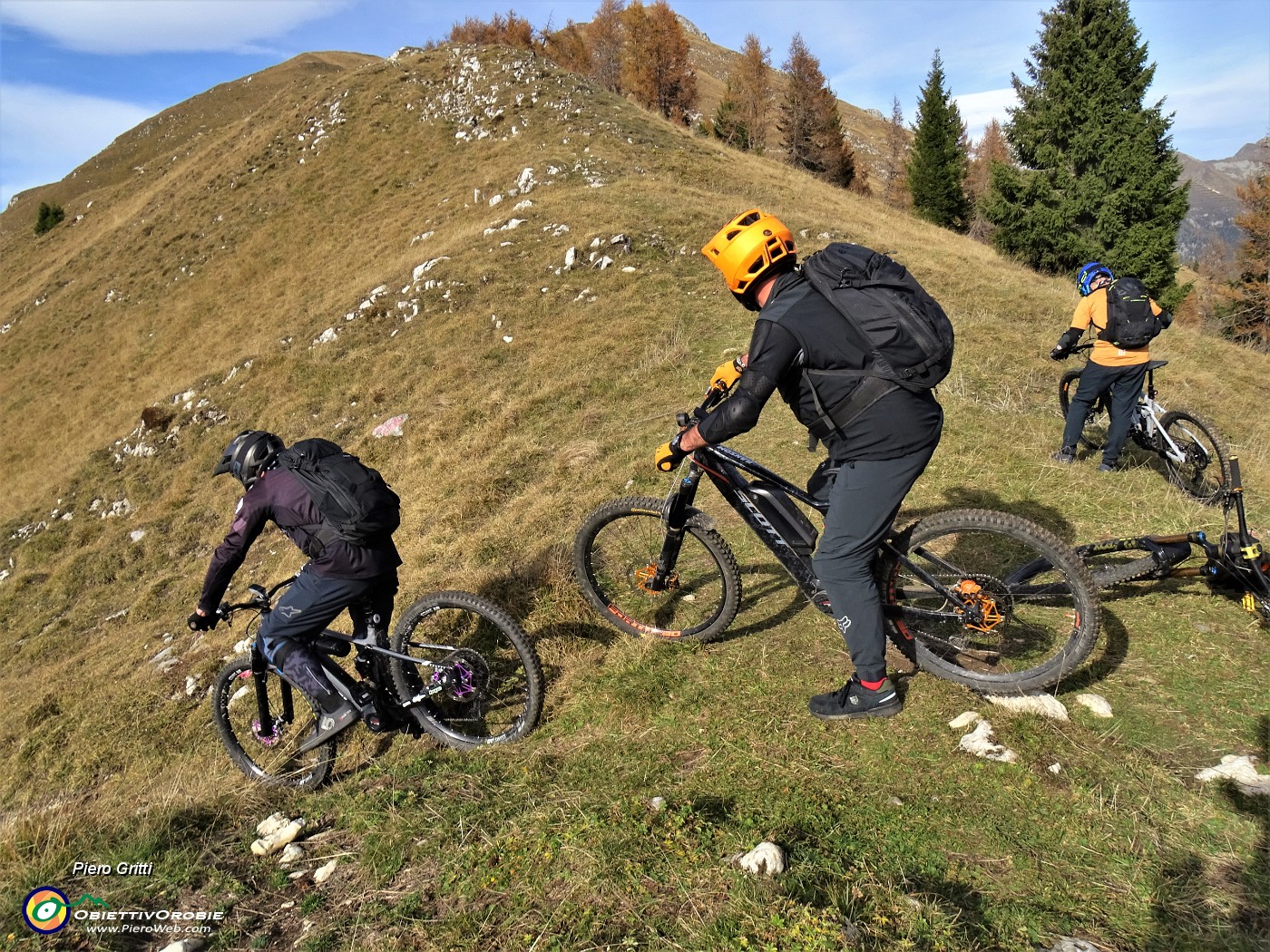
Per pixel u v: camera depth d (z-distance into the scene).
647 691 3.78
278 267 24.53
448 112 27.98
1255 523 4.98
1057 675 3.29
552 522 6.37
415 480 9.43
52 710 7.88
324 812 3.50
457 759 3.68
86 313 27.50
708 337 10.48
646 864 2.67
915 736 3.25
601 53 51.47
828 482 3.47
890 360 2.79
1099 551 4.00
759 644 4.05
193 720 6.13
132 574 11.90
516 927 2.52
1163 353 11.33
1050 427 6.78
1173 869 2.54
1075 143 27.08
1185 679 3.44
